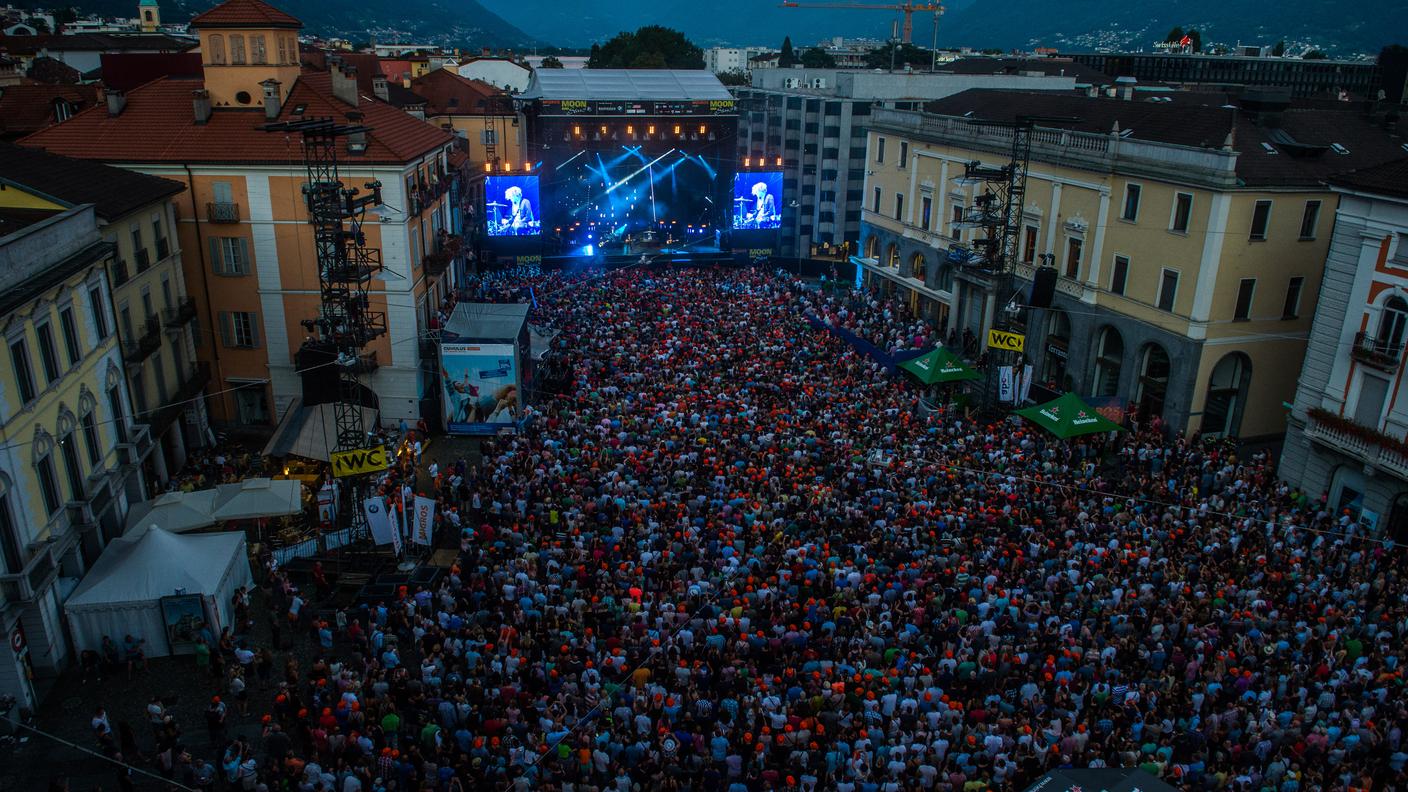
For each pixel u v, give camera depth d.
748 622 25.31
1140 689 22.62
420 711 23.31
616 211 96.25
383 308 44.47
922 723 21.34
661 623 25.56
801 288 65.19
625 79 96.75
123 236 36.84
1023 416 40.19
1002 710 22.47
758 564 28.41
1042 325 52.06
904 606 26.11
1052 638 24.86
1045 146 50.91
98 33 128.12
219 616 27.17
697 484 33.59
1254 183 40.31
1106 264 47.75
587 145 93.06
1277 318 43.59
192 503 31.72
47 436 27.48
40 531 26.77
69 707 25.20
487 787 20.88
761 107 112.88
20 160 35.22
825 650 24.77
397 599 29.00
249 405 46.16
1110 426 38.56
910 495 33.06
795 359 47.94
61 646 26.66
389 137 45.06
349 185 42.88
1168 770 20.41
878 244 71.44
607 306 58.12
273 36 44.34
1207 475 36.28
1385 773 20.98
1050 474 35.91
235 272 43.69
